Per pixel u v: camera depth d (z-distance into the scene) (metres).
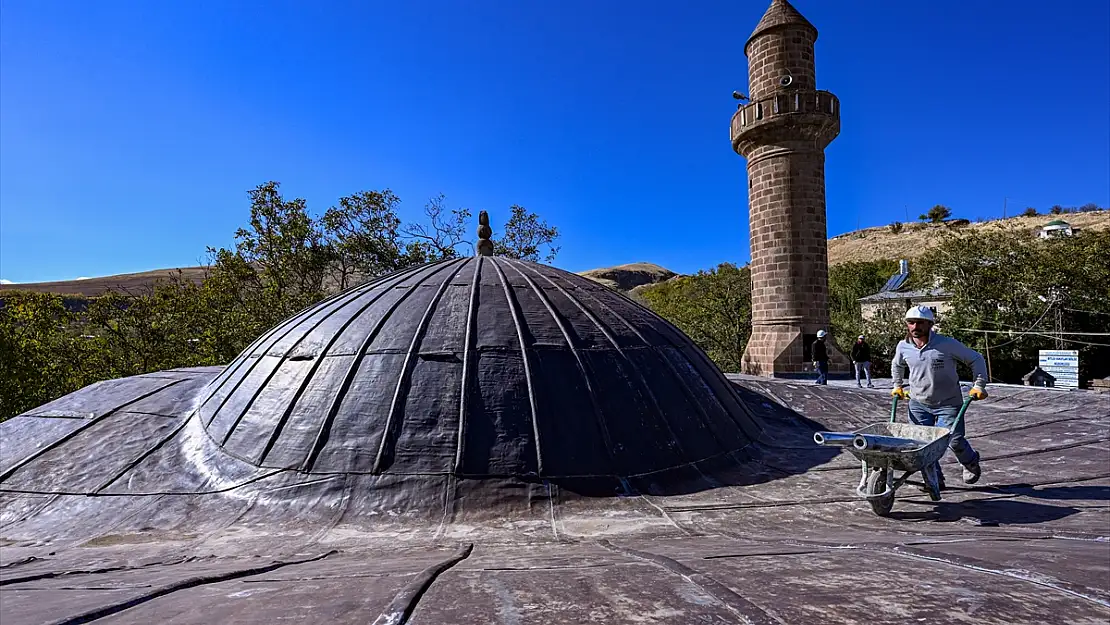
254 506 6.91
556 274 10.77
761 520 6.05
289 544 5.84
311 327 9.30
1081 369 28.55
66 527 6.81
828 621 1.85
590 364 8.38
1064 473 7.39
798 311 22.02
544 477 7.09
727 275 39.56
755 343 23.03
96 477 7.93
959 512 5.91
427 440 7.29
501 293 9.38
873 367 34.88
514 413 7.56
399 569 3.60
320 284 27.78
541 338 8.53
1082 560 2.75
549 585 2.65
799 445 9.73
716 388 10.00
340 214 27.22
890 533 4.80
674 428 8.27
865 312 40.50
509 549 5.19
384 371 8.00
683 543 4.63
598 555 3.98
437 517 6.52
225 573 3.82
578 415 7.75
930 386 6.46
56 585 4.04
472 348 8.21
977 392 6.18
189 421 9.23
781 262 22.20
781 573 2.60
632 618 2.00
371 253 27.92
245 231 25.75
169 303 20.80
